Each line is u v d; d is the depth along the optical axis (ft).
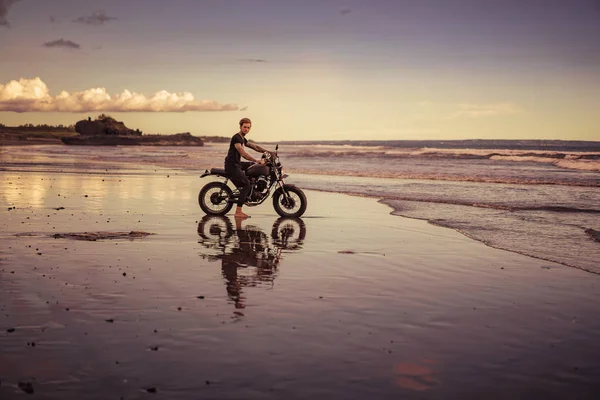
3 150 194.90
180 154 178.60
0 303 14.89
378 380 10.22
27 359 10.94
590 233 29.07
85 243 24.73
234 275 18.95
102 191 50.98
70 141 376.89
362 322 13.78
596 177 72.28
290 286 17.47
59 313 14.06
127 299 15.56
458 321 13.99
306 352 11.59
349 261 21.71
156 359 11.04
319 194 52.80
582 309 15.24
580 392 9.83
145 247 24.16
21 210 36.19
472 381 10.26
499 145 342.03
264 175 35.83
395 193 53.16
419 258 22.45
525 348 12.08
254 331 12.92
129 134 424.05
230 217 36.09
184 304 15.16
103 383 9.87
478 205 42.96
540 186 60.90
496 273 19.77
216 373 10.40
